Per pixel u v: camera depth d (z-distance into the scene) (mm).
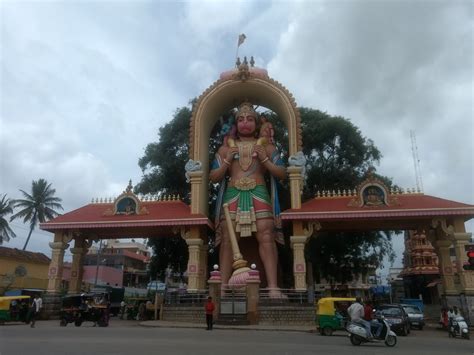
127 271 70500
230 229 25219
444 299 24531
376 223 26672
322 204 25500
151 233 28234
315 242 32188
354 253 34594
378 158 34531
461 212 22891
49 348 11617
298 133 26750
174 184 34656
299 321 21328
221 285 22625
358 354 11234
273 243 25484
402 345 14922
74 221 26188
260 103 30344
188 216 25688
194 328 19969
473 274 22594
